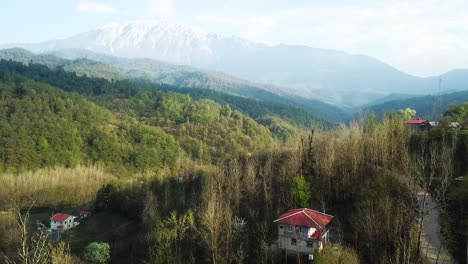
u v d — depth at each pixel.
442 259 46.22
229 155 170.38
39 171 146.75
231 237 54.59
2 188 129.25
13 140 155.88
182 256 56.94
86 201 129.38
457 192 54.69
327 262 43.50
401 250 43.53
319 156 77.75
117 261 74.12
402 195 54.59
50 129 168.75
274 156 98.69
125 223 98.62
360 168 71.50
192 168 141.50
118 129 189.75
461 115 98.19
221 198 65.56
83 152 170.75
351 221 56.69
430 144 74.69
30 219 108.56
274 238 58.16
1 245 71.81
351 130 90.31
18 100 178.00
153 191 105.56
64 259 44.41
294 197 65.00
